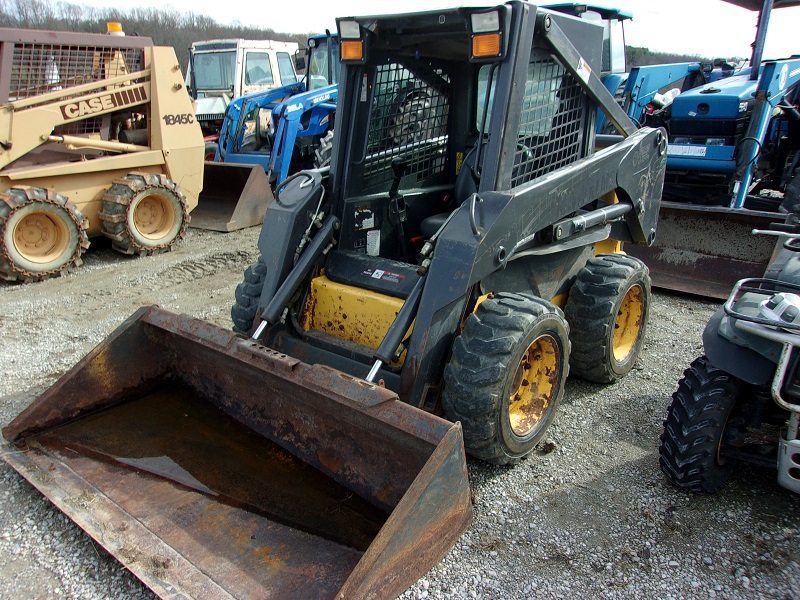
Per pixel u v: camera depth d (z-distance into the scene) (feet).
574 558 8.73
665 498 9.96
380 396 8.13
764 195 24.89
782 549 8.86
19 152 20.20
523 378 10.91
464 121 13.35
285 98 32.71
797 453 8.09
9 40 19.98
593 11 26.61
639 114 26.81
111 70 22.49
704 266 19.02
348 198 11.93
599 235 12.87
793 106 21.90
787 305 8.01
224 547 8.13
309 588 7.50
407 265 11.18
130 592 8.01
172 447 10.09
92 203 22.53
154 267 21.83
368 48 11.03
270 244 11.44
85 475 9.36
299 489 9.27
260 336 10.93
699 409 9.43
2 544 8.74
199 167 25.02
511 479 10.48
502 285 11.05
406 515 7.04
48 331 16.28
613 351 13.52
